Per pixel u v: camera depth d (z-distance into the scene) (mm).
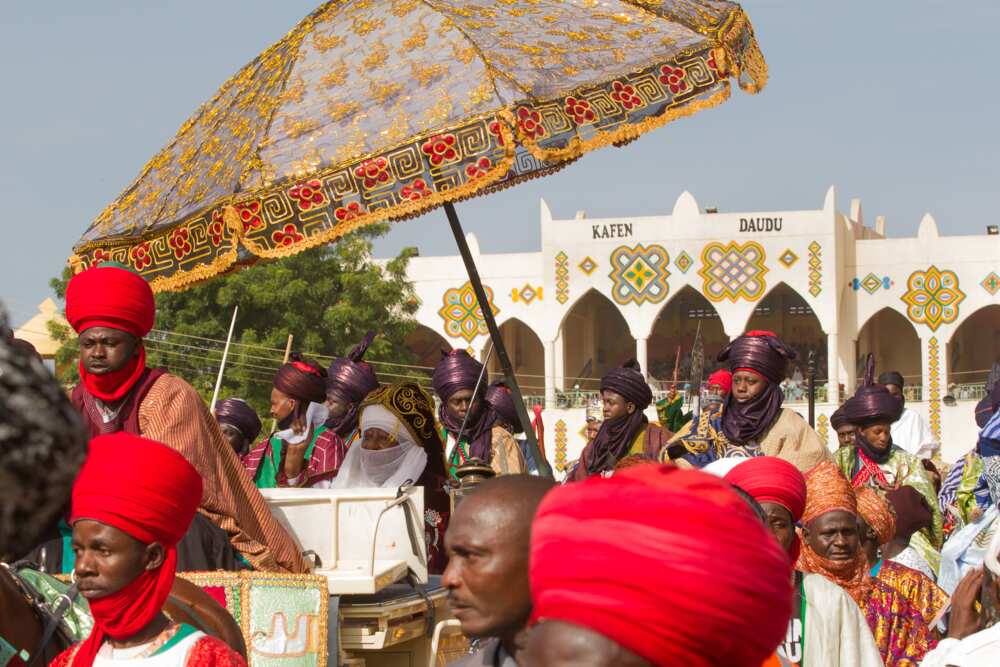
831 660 4434
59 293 29406
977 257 45375
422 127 5746
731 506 1642
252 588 4969
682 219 45031
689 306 51750
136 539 3336
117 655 3377
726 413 8227
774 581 1640
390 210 5734
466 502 3104
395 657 5773
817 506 5324
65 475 1527
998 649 3967
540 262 46688
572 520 1625
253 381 31391
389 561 5926
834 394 44344
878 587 5352
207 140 6410
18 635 3605
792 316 50969
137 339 5461
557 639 1605
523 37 6059
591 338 51469
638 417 9148
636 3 6379
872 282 46125
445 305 47219
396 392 7938
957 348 51281
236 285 31453
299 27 6500
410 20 6227
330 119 5945
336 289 33531
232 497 5480
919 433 13500
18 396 1498
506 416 10609
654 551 1577
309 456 9102
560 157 5703
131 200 6555
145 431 5340
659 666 1583
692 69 6062
